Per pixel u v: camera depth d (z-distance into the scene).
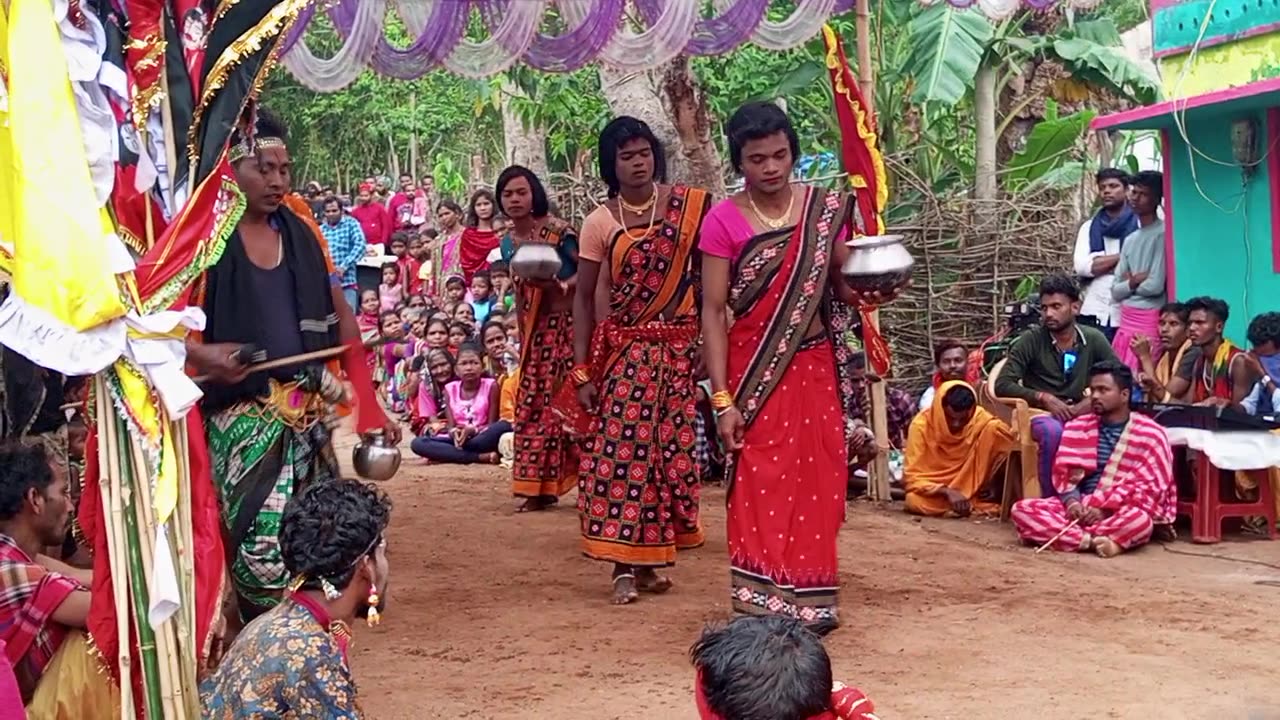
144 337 3.72
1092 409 7.77
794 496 5.60
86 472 3.87
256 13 3.93
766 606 5.61
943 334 11.85
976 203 12.01
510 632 5.93
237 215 4.04
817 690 2.62
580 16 8.95
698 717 4.75
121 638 3.72
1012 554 7.48
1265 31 9.78
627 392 6.41
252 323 4.77
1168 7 10.87
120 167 3.83
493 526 8.34
